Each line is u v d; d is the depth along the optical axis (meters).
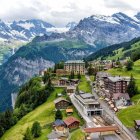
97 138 178.75
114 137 176.50
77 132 192.62
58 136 189.88
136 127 189.25
